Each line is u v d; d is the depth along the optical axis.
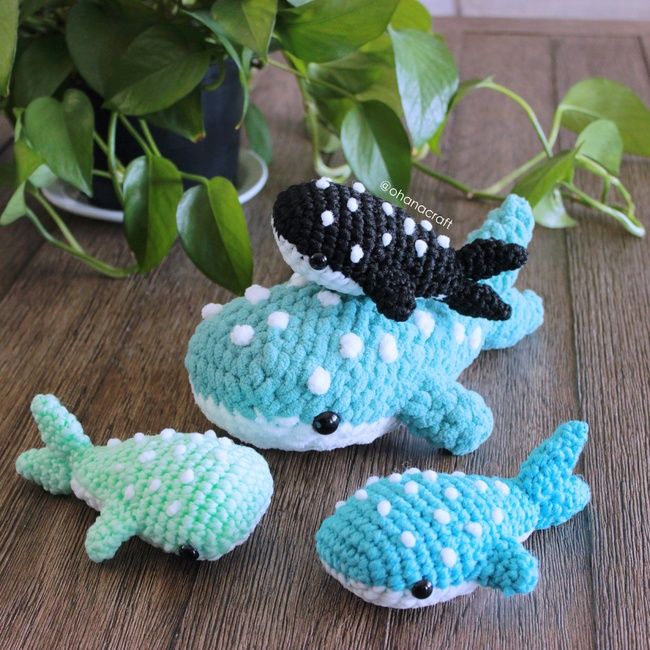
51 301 0.72
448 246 0.57
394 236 0.56
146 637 0.51
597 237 0.80
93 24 0.68
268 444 0.58
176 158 0.76
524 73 1.04
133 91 0.67
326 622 0.52
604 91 0.84
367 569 0.51
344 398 0.56
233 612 0.53
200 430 0.62
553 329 0.71
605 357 0.68
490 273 0.58
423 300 0.59
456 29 1.15
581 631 0.52
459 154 0.89
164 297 0.73
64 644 0.51
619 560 0.55
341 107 0.83
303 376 0.56
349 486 0.59
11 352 0.67
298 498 0.58
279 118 0.95
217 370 0.57
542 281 0.75
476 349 0.62
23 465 0.58
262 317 0.57
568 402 0.65
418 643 0.52
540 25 1.16
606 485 0.59
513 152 0.90
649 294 0.74
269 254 0.77
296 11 0.68
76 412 0.63
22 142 0.65
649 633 0.52
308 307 0.57
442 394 0.59
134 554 0.55
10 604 0.53
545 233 0.80
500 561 0.51
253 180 0.83
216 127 0.76
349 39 0.69
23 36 0.72
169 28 0.68
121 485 0.54
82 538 0.56
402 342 0.58
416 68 0.71
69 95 0.67
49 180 0.72
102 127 0.74
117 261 0.76
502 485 0.54
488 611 0.53
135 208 0.69
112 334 0.69
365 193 0.56
